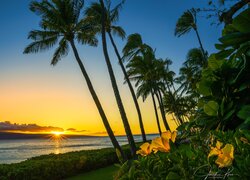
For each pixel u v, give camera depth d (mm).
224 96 1624
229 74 1625
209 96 1697
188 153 1147
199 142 1329
